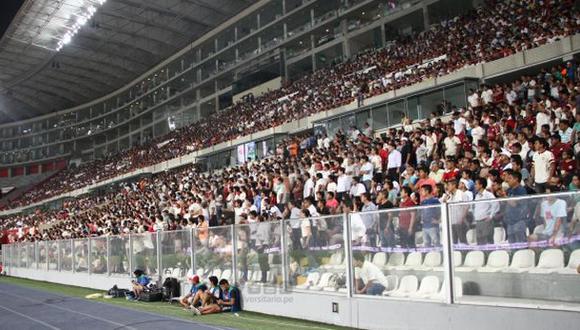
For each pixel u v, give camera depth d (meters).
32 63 62.25
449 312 7.30
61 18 49.28
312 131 31.55
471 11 29.84
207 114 58.22
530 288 6.52
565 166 9.91
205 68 58.25
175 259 13.80
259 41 50.59
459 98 22.67
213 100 57.50
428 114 23.61
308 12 45.38
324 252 9.50
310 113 32.31
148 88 68.69
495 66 22.44
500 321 6.74
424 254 7.78
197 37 55.97
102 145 81.25
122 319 11.15
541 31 21.86
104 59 61.53
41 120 86.00
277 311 10.45
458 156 12.69
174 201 25.81
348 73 34.94
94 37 54.72
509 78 22.72
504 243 6.83
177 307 12.47
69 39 51.72
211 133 46.28
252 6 49.19
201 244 12.82
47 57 59.94
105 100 77.75
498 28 25.16
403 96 24.53
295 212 13.38
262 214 14.09
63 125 83.81
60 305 14.36
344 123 27.22
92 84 72.06
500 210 6.89
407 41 33.06
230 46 52.47
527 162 11.00
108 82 71.06
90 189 62.53
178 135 54.72
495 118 14.55
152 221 21.25
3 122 89.06
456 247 7.35
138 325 10.24
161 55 60.78
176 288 13.55
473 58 23.64
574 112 13.10
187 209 20.36
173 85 64.25
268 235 10.78
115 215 31.41
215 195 21.86
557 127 12.73
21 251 26.16
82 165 75.06
